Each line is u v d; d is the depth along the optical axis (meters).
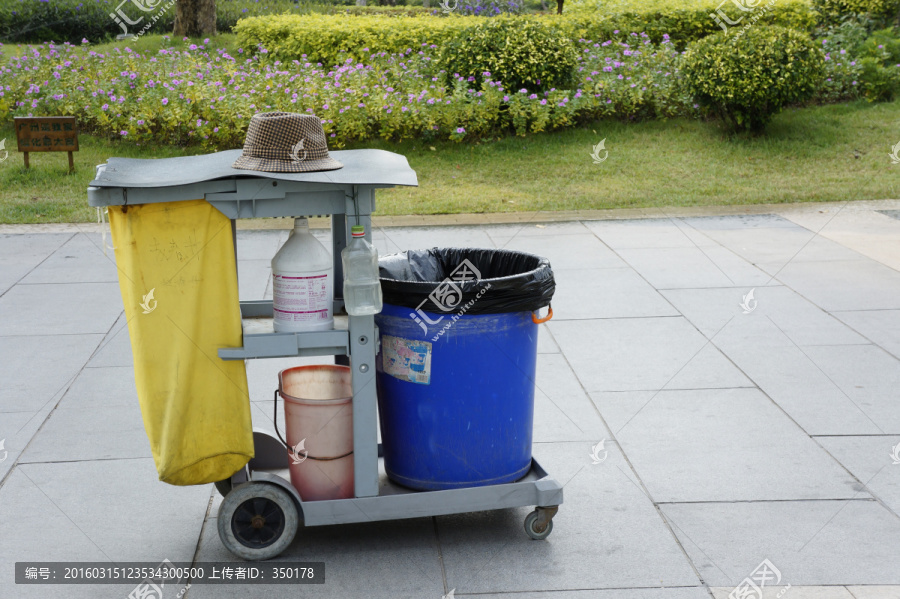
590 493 3.51
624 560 3.02
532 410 3.30
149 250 2.77
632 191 9.40
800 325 5.57
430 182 9.90
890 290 6.26
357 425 3.00
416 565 3.01
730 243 7.66
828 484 3.54
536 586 2.86
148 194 2.71
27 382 4.68
